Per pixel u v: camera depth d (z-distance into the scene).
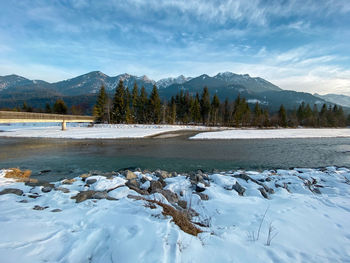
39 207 3.94
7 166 11.34
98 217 3.43
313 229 3.62
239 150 18.03
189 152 16.72
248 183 6.91
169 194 5.33
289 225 3.73
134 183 6.32
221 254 2.64
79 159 13.55
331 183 7.33
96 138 25.64
